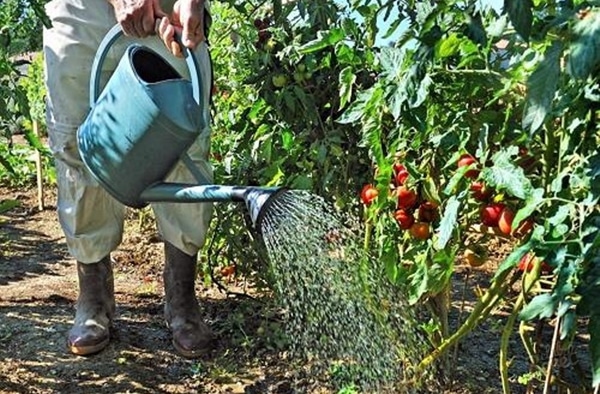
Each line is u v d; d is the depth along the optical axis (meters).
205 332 3.11
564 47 1.35
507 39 2.06
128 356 3.05
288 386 2.84
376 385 2.72
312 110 3.14
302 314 2.68
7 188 6.56
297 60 3.05
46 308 3.54
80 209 2.97
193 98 2.22
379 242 2.48
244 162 3.41
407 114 2.07
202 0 2.24
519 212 1.81
